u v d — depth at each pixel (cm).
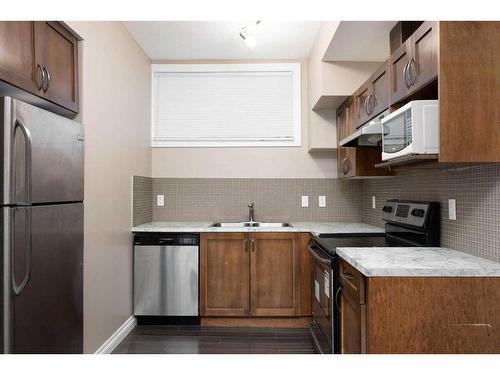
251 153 381
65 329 187
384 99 226
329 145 354
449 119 155
